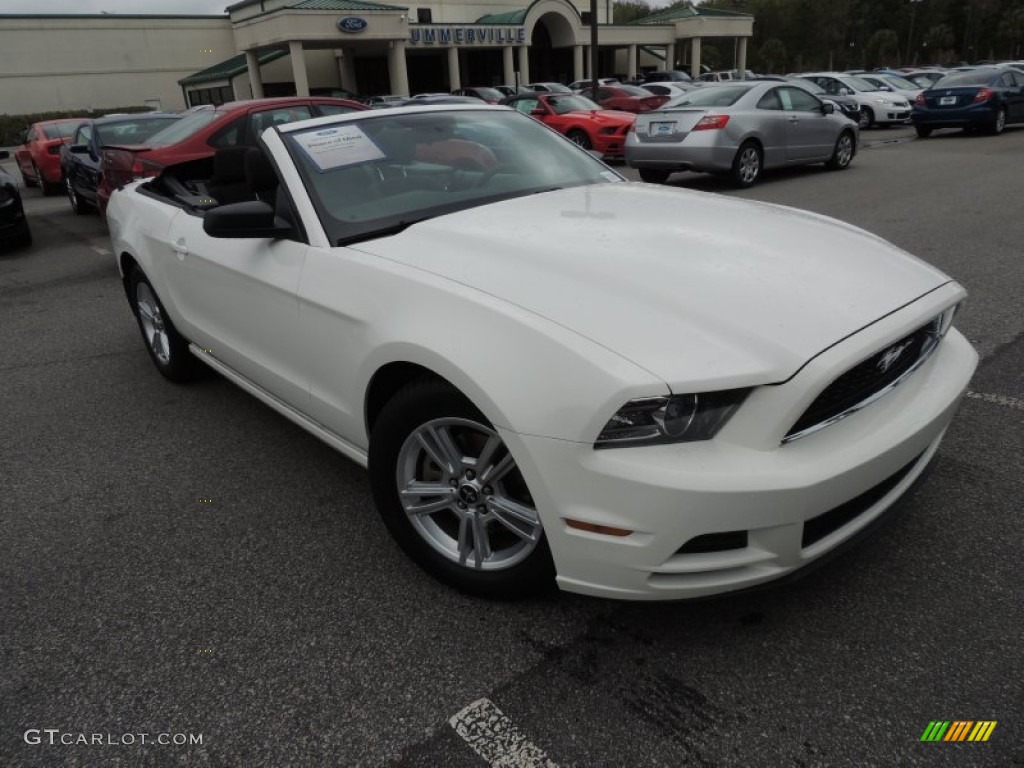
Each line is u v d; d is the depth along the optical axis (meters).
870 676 2.05
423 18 43.81
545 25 43.03
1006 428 3.35
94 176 10.67
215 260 3.33
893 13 77.50
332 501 3.13
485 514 2.31
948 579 2.41
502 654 2.21
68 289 7.30
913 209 8.48
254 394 3.52
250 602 2.51
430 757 1.89
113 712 2.09
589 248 2.40
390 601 2.47
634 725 1.94
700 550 1.93
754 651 2.16
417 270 2.43
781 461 1.89
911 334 2.22
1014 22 69.75
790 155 11.48
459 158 3.29
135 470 3.50
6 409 4.32
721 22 45.00
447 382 2.22
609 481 1.89
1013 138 16.45
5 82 36.19
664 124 10.98
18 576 2.72
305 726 2.01
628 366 1.88
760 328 1.99
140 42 38.75
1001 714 1.91
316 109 8.09
